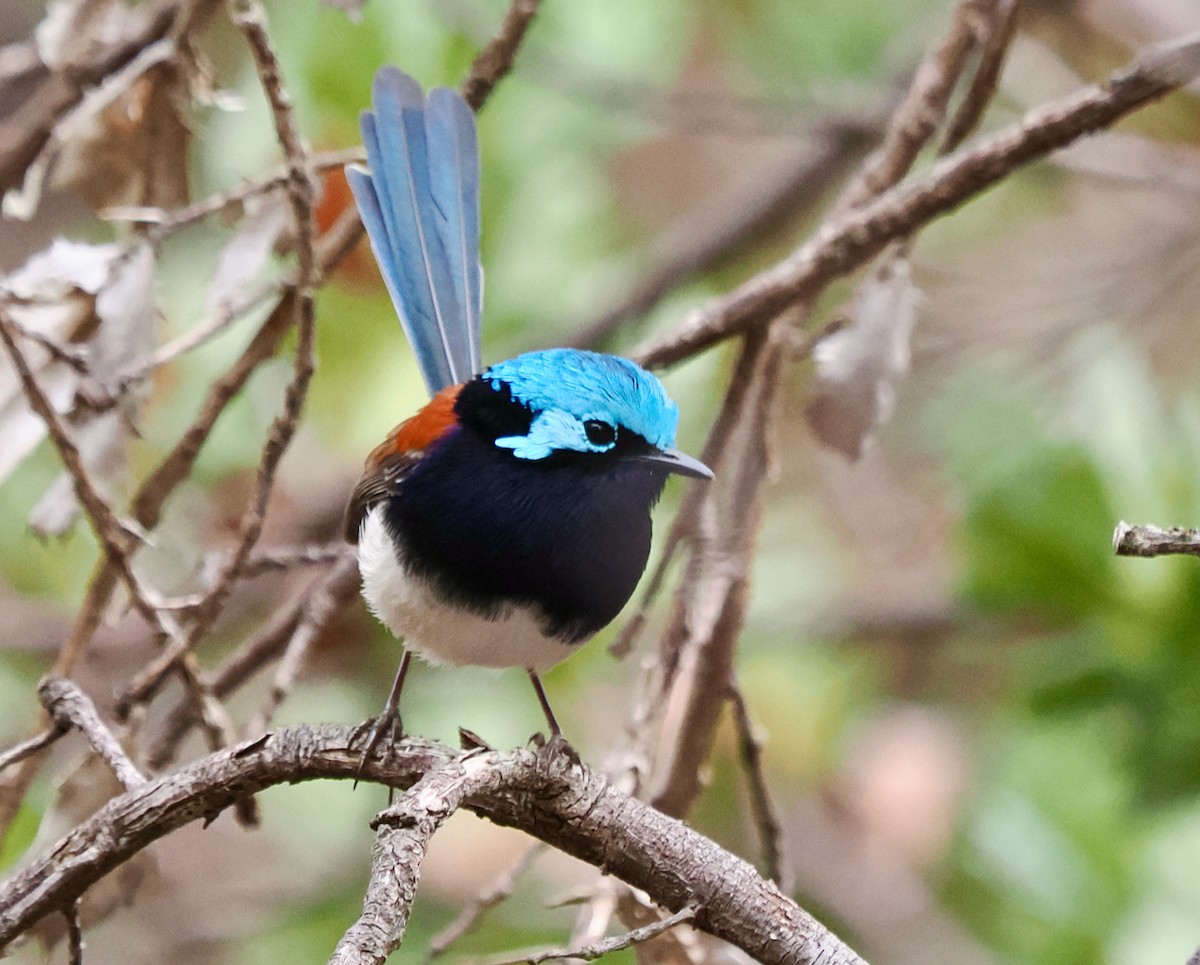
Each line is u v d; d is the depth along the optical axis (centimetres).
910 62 1496
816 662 1461
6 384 937
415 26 1272
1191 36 929
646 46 1384
